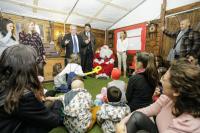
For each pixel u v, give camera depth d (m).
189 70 0.65
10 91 0.66
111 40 5.95
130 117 0.98
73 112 1.62
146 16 4.51
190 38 2.65
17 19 4.00
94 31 5.71
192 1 3.30
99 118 1.70
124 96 1.83
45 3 3.80
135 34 4.97
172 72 0.70
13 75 0.67
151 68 1.57
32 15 4.18
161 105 0.99
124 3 4.40
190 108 0.63
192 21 3.22
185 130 0.60
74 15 4.58
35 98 0.70
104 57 4.88
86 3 4.09
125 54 4.80
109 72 4.82
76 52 4.16
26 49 0.72
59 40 4.70
